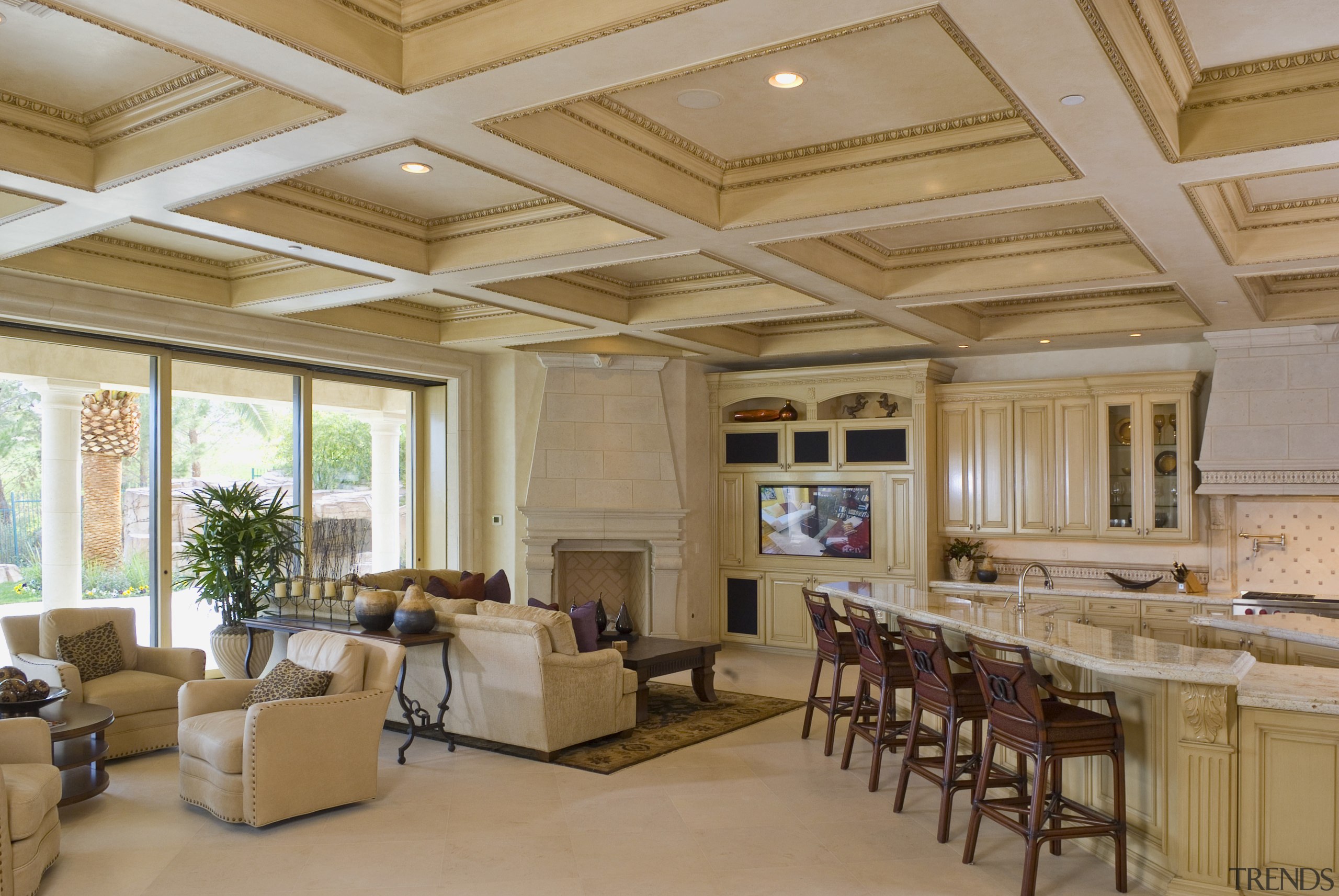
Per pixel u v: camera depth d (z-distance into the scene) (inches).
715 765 230.4
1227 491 310.8
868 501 377.1
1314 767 143.3
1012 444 358.9
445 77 128.1
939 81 151.8
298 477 343.9
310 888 157.6
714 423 408.8
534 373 385.7
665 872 164.9
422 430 393.4
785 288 274.5
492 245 227.0
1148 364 348.5
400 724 262.2
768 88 154.2
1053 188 170.2
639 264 271.9
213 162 160.7
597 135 165.5
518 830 185.3
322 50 121.4
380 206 219.1
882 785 214.7
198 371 312.3
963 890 157.8
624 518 381.7
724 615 406.9
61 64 149.4
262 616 279.4
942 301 265.3
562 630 237.5
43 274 235.6
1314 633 212.2
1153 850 158.4
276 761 184.5
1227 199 199.0
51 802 161.5
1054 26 113.3
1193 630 289.9
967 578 367.2
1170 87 142.9
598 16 115.3
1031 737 155.1
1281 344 304.3
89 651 239.5
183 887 157.3
